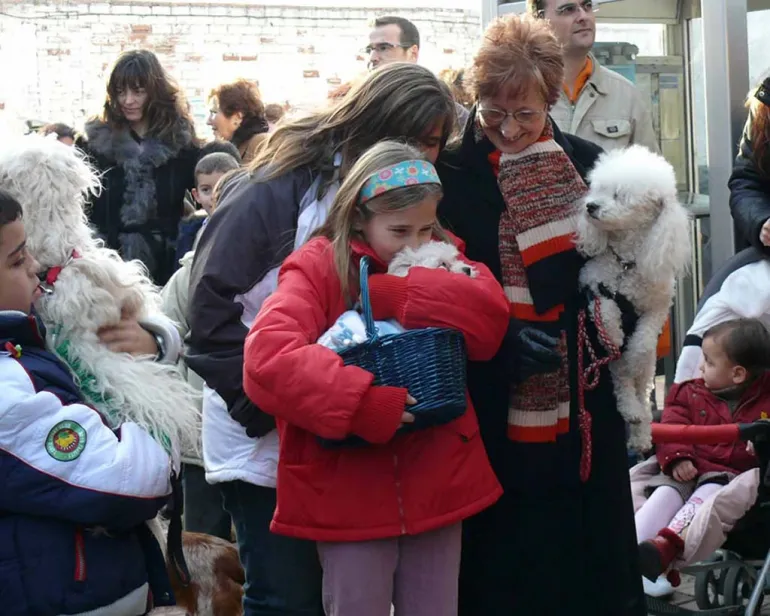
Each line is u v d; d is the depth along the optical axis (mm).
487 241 3088
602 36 5953
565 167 3070
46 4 11477
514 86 2898
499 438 3096
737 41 5027
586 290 3125
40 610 2344
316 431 2508
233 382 2775
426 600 2768
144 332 2654
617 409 3186
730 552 4008
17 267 2391
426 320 2602
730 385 4055
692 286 6004
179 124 5668
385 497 2668
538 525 3104
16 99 11508
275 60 11781
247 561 2941
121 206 5562
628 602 3197
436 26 11977
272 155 2957
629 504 3252
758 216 4355
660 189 2938
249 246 2809
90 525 2426
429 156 2965
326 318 2711
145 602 2555
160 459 2482
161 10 11594
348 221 2725
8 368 2344
